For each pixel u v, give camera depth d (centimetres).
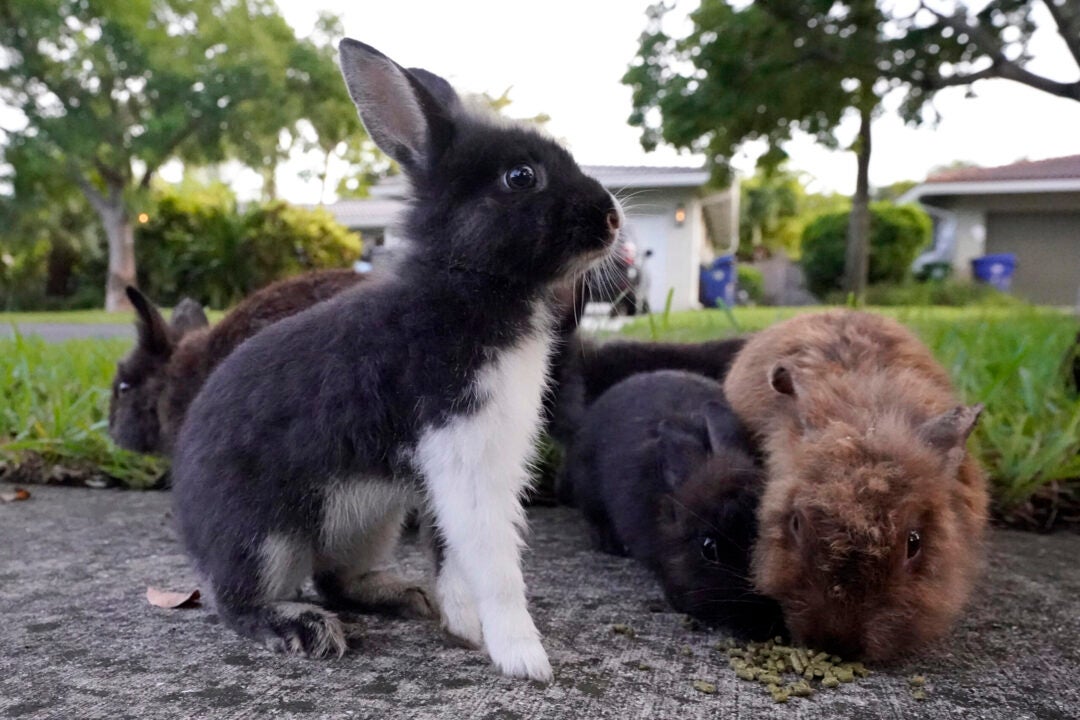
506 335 51
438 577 54
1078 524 82
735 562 58
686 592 60
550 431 91
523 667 49
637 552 68
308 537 53
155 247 599
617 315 113
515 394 50
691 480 64
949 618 55
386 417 50
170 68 574
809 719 46
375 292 53
